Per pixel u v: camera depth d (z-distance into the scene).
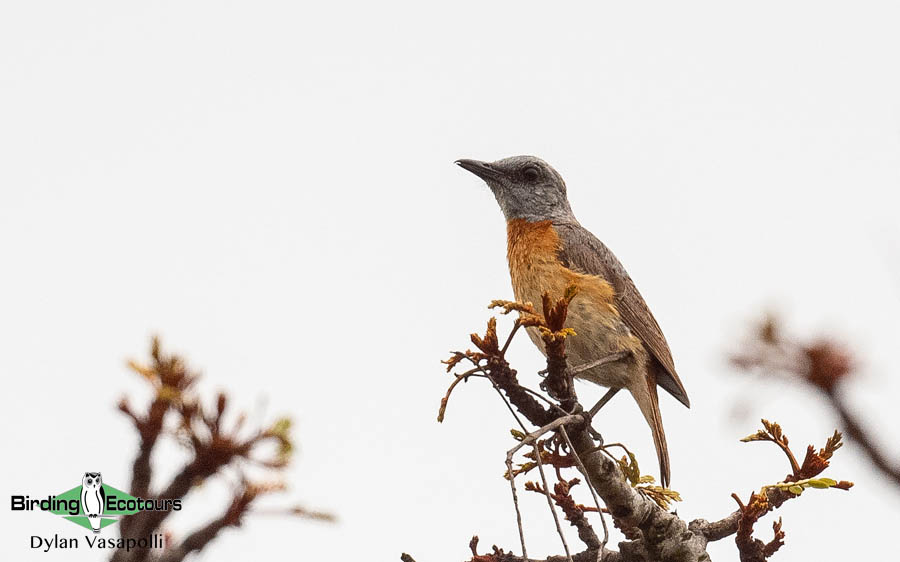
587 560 11.02
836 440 10.29
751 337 2.36
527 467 10.84
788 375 2.32
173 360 4.16
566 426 9.54
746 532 10.18
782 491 10.23
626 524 11.01
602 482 10.58
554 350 9.13
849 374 2.28
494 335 8.80
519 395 9.05
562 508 11.05
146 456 4.10
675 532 10.90
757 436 10.47
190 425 4.12
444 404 8.70
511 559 10.99
